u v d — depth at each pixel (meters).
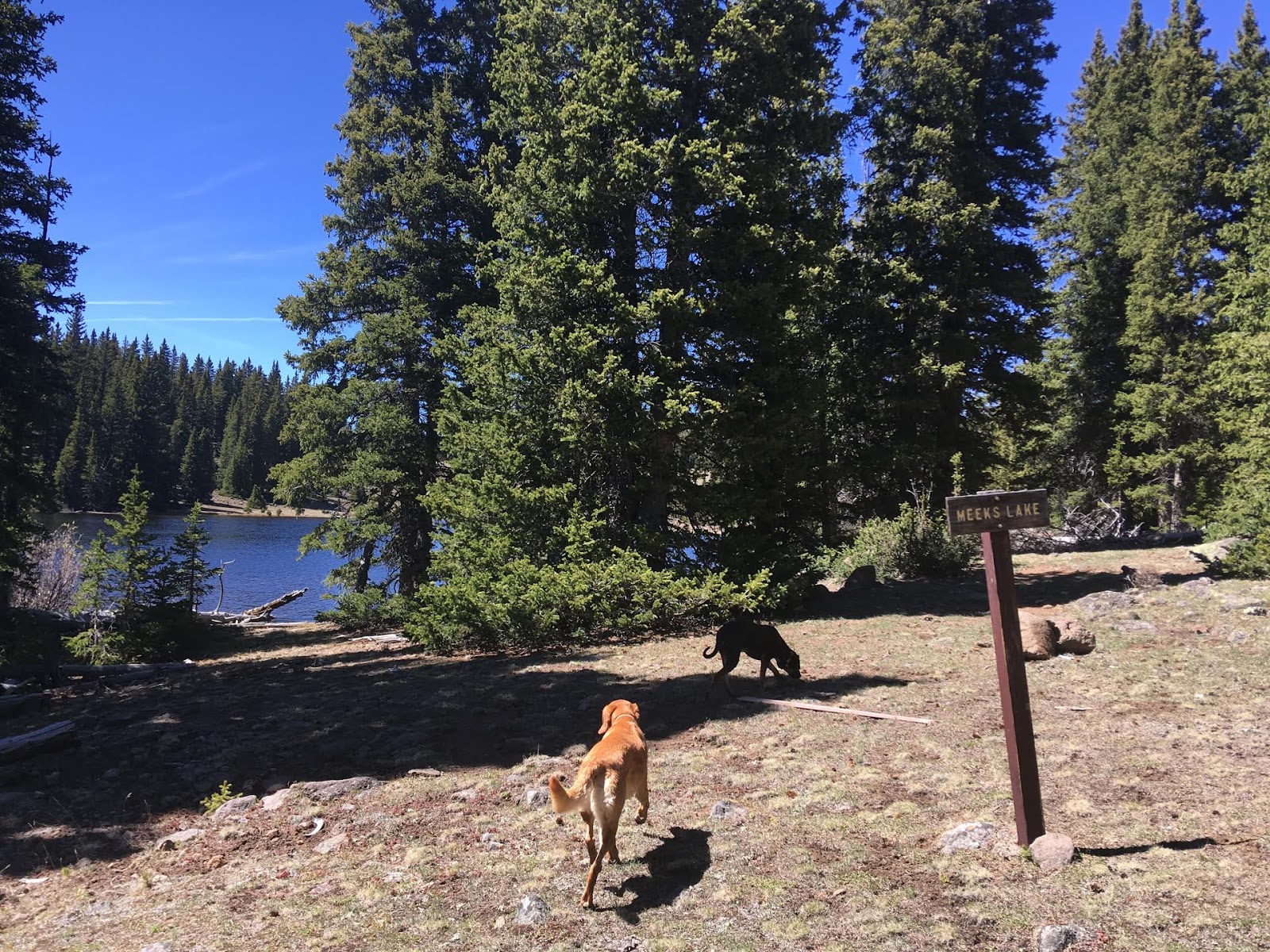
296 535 62.41
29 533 20.22
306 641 21.36
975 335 20.72
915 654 10.27
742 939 3.76
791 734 7.11
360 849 5.34
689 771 6.38
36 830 6.06
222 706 10.46
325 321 21.95
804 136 15.23
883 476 21.72
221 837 5.74
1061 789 5.22
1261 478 16.25
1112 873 4.00
